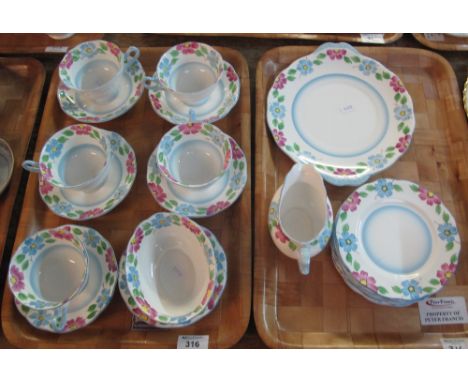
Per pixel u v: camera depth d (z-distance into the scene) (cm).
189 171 76
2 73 94
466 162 79
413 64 91
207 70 84
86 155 78
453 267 66
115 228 76
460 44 93
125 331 68
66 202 74
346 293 71
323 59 86
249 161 78
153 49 93
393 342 66
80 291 62
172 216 66
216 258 68
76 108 84
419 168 81
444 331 68
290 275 72
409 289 65
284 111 83
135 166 77
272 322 68
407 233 70
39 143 83
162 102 83
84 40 94
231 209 76
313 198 70
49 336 67
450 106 85
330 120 82
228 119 85
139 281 64
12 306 68
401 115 80
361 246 69
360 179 75
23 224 75
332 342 67
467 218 76
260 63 89
